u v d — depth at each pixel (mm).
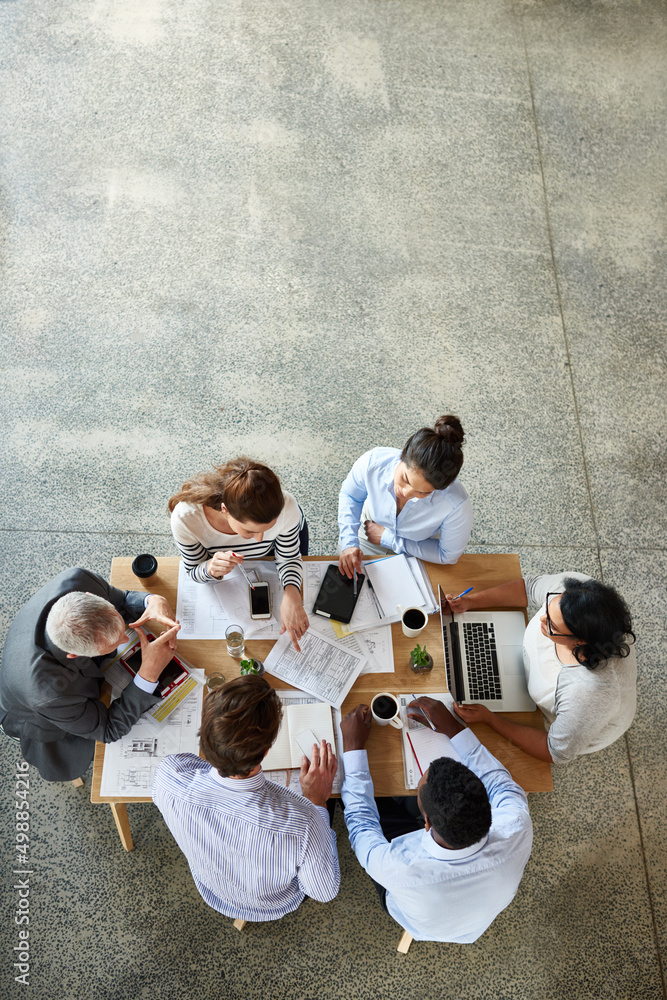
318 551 3037
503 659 2115
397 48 4301
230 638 1992
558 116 4211
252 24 4277
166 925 2354
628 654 1849
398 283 3631
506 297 3656
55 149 3818
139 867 2424
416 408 3354
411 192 3877
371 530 2439
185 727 1934
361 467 2291
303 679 2018
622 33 4527
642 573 3088
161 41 4180
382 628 2121
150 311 3451
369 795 1854
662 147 4184
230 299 3510
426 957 2354
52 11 4234
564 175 4031
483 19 4465
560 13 4547
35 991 2248
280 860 1567
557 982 2354
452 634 2123
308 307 3527
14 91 3969
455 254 3736
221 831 1562
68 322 3398
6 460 3100
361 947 2352
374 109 4094
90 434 3178
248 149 3900
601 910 2463
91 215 3656
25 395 3234
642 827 2602
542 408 3412
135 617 2092
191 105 3996
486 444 3307
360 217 3777
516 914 2438
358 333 3492
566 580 1869
